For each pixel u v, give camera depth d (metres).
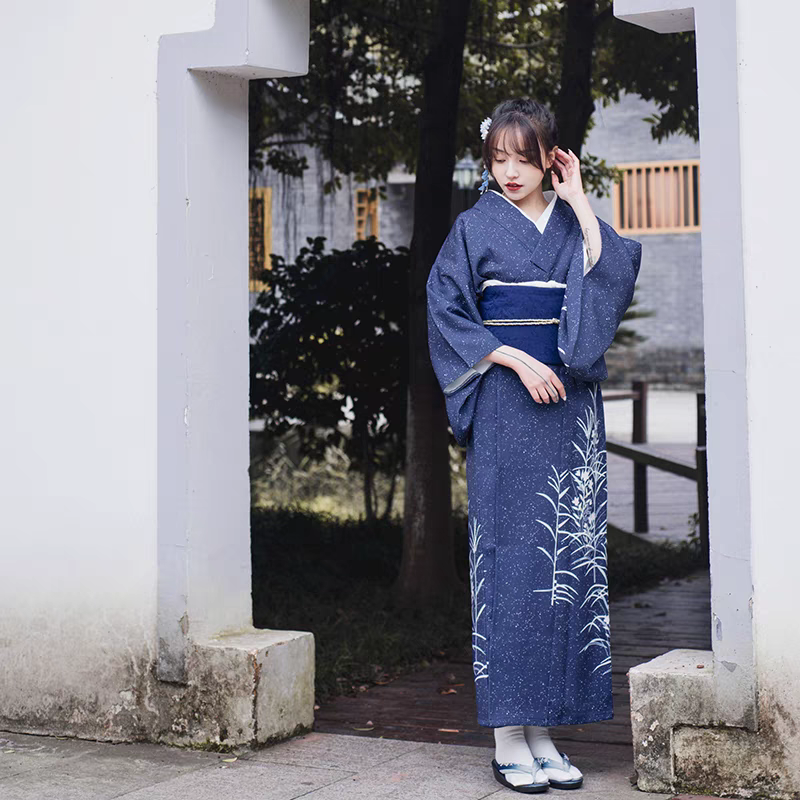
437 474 6.06
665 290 19.05
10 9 3.40
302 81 6.77
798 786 2.58
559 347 2.75
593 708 2.83
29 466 3.39
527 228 2.82
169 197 3.20
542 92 7.72
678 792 2.70
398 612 5.72
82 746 3.23
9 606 3.41
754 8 2.61
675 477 11.02
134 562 3.25
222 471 3.29
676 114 7.11
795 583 2.58
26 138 3.38
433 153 5.86
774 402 2.59
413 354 6.07
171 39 3.20
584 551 2.83
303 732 3.31
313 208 9.60
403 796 2.72
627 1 2.72
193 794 2.76
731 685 2.63
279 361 6.87
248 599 3.38
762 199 2.60
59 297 3.35
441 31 5.80
